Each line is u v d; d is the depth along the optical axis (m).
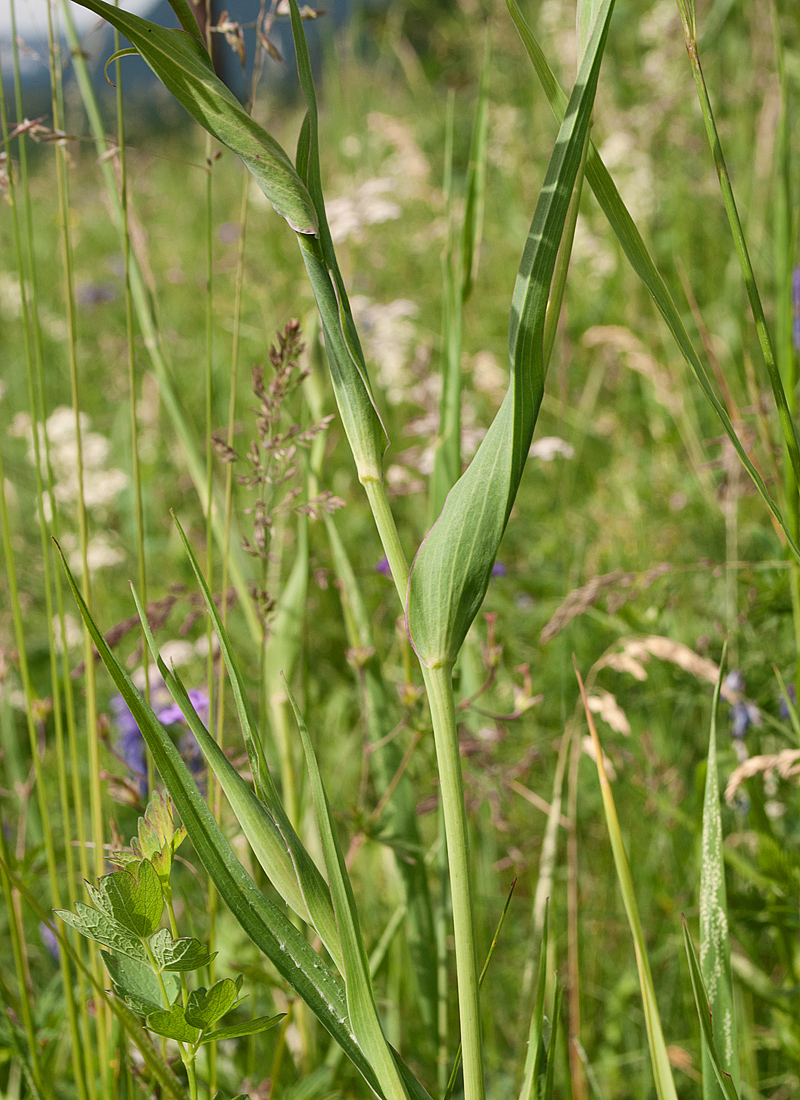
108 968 0.71
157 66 0.68
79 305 3.47
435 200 2.55
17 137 0.89
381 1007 1.18
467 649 1.25
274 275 2.38
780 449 1.16
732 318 2.19
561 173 0.69
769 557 1.34
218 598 1.13
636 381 2.44
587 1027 1.18
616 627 1.41
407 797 1.10
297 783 1.12
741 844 1.22
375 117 2.65
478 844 1.32
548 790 1.46
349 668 1.66
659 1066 0.81
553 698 1.62
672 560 1.65
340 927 0.71
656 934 1.27
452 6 3.52
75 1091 0.98
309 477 1.13
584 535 1.82
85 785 1.49
